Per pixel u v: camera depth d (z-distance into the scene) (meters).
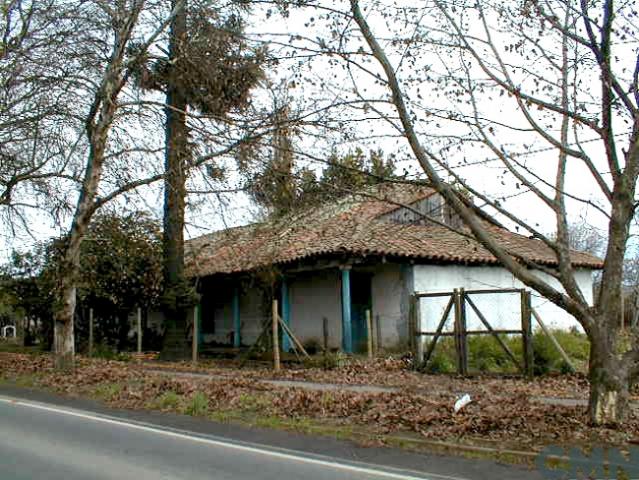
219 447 8.53
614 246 8.90
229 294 28.00
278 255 20.66
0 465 7.57
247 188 14.48
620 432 8.51
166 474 7.11
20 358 22.19
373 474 7.09
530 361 14.13
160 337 28.58
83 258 23.11
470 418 9.60
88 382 14.98
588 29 8.92
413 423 9.54
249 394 12.48
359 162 10.16
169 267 21.98
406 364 16.64
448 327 21.06
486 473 7.09
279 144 10.99
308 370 16.67
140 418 10.77
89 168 17.06
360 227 20.38
